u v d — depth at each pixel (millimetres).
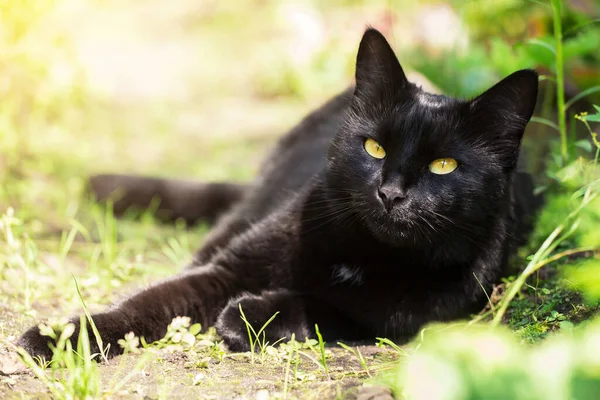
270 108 7500
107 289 3314
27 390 2230
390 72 3004
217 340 2854
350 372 2441
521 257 3418
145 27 10250
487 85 5469
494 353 1689
